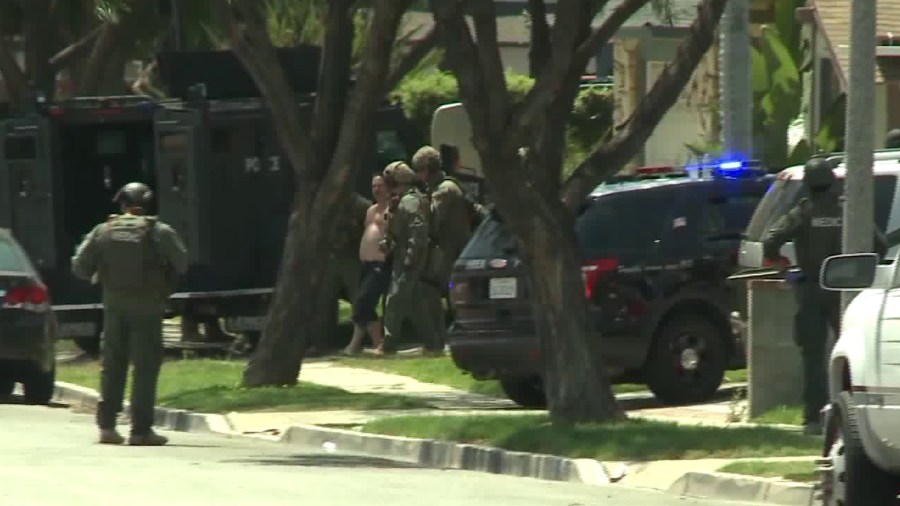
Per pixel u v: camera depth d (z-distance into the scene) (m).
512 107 59.91
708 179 71.88
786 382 63.94
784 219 58.16
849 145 52.78
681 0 118.44
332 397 72.62
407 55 76.62
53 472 51.88
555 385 61.12
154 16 116.94
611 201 70.56
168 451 60.03
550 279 61.09
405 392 78.50
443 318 90.38
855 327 38.75
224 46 123.75
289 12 134.00
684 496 49.78
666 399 70.56
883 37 95.19
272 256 98.88
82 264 61.88
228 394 73.38
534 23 63.38
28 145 98.06
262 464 56.00
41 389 79.12
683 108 127.38
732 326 70.81
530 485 51.91
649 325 69.81
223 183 97.81
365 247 92.06
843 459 38.84
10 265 77.81
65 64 118.25
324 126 77.06
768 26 112.44
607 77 158.88
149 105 98.62
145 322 62.03
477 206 90.44
